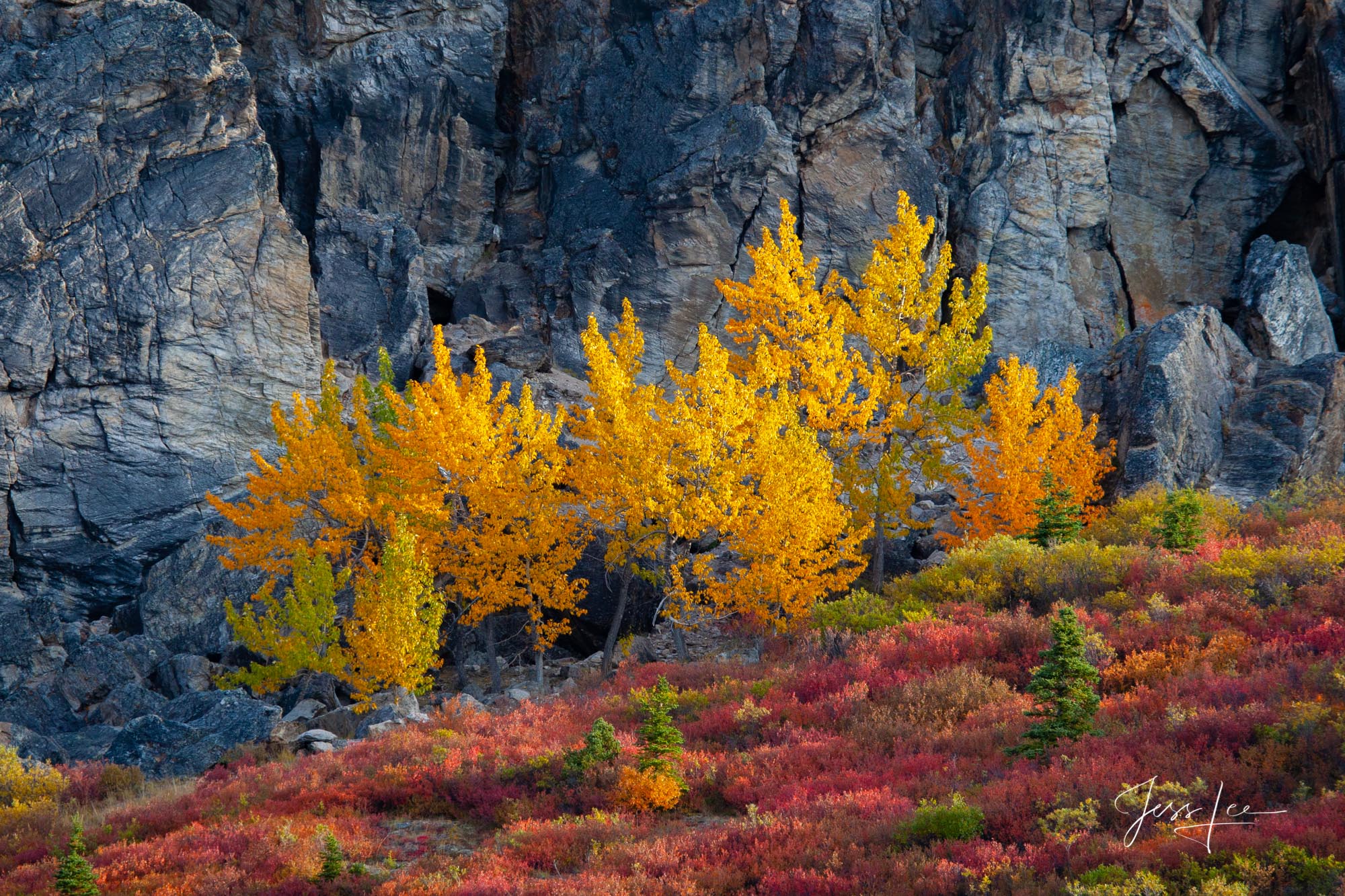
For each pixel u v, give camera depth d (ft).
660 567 100.48
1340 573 58.44
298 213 144.87
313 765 61.72
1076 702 43.73
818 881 34.45
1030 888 31.07
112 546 114.32
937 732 50.19
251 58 145.79
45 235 117.08
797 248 104.78
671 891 36.09
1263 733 39.11
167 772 70.23
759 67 147.13
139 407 117.80
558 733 61.05
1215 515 87.45
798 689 60.95
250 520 94.07
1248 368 127.65
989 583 73.20
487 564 91.91
